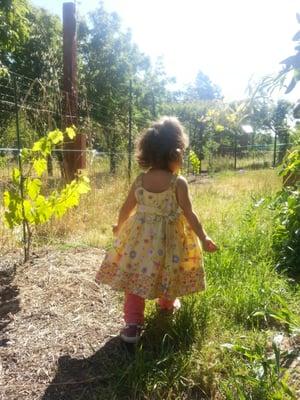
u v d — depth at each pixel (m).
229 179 6.25
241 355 1.14
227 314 1.39
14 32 5.22
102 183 3.40
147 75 11.35
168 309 1.31
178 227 1.24
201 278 1.25
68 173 3.12
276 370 0.99
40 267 1.76
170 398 0.99
